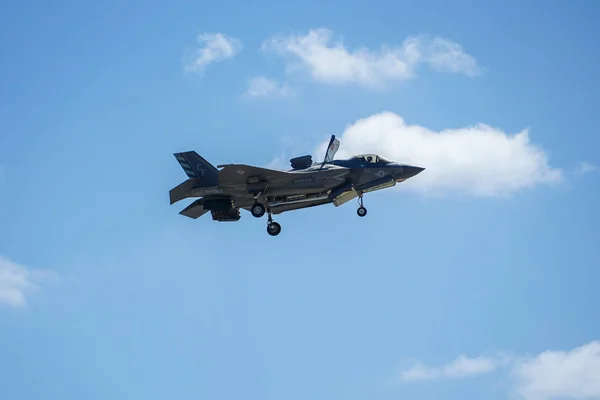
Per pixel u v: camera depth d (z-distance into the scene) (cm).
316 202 17562
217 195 17500
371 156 18038
